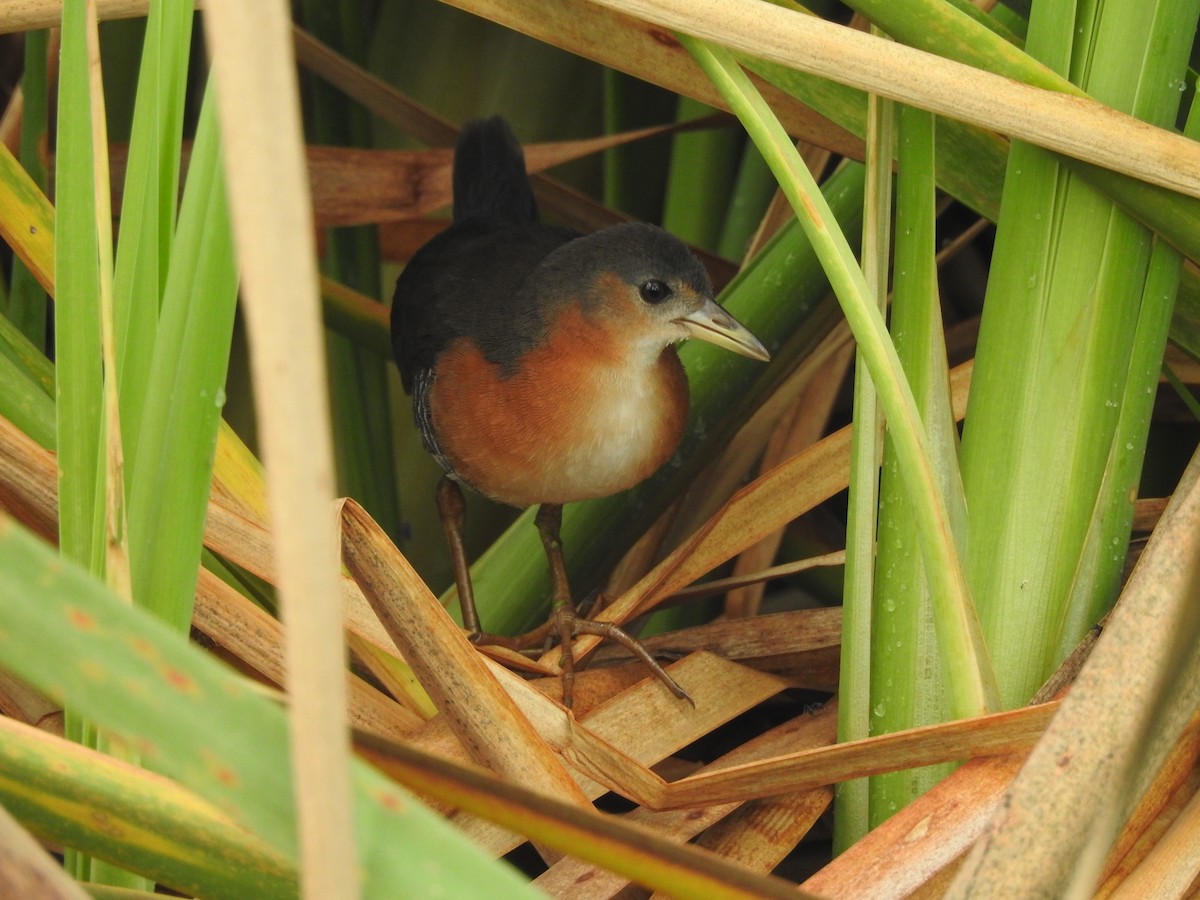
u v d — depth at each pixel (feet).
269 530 13.32
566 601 13.52
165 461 13.12
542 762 13.23
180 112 13.12
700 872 10.19
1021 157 13.26
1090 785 12.63
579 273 13.55
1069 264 13.26
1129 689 12.91
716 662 13.42
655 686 13.41
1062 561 13.26
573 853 10.44
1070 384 13.26
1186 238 13.24
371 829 9.09
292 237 7.67
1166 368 13.38
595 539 13.62
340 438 13.70
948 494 13.26
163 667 8.71
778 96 13.41
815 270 13.56
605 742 13.26
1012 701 13.26
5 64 13.84
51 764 11.91
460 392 13.58
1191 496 13.12
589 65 13.76
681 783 13.24
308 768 8.07
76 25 13.12
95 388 13.14
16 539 8.53
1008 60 13.24
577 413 13.55
